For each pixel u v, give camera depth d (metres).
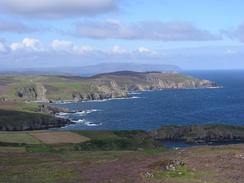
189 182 38.66
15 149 85.50
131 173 44.72
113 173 45.84
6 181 44.62
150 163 50.12
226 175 40.44
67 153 74.75
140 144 112.69
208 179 39.34
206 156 52.28
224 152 55.09
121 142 110.81
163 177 41.53
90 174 46.50
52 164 57.53
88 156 66.62
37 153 75.12
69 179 44.22
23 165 57.59
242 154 52.28
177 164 46.69
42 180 44.62
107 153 72.00
